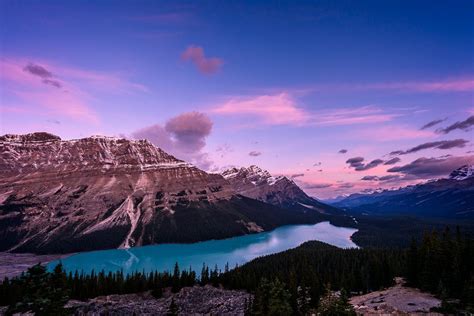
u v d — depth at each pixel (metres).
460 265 108.62
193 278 178.00
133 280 170.12
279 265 190.50
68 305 134.00
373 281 140.12
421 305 89.94
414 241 123.25
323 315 73.19
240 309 120.44
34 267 40.97
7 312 39.62
